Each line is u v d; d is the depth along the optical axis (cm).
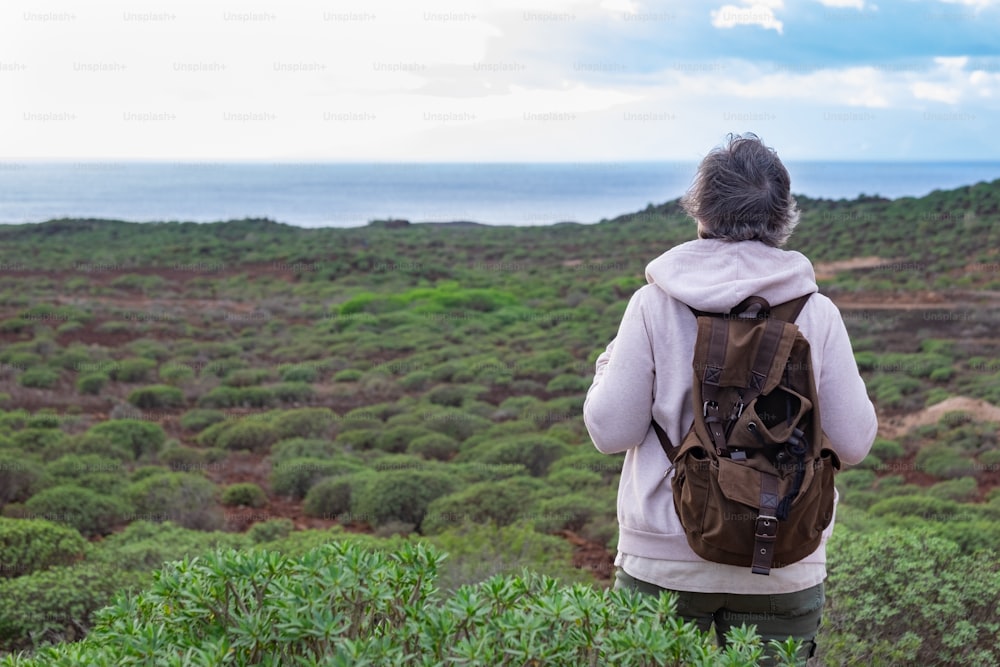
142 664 177
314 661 165
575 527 870
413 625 179
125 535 724
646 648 173
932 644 366
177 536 703
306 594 184
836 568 401
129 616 197
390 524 886
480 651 164
